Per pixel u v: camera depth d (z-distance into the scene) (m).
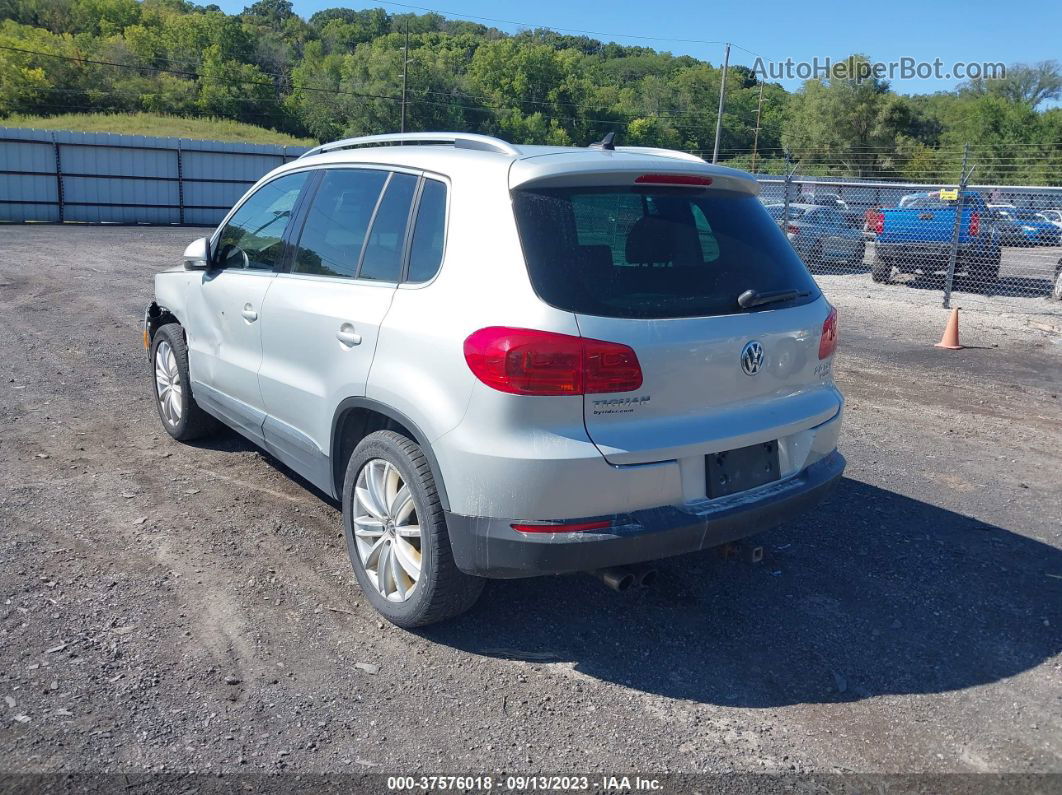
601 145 3.79
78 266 16.69
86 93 66.94
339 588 3.97
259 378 4.45
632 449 3.08
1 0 91.94
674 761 2.87
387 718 3.05
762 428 3.42
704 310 3.29
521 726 3.03
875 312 13.41
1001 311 13.51
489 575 3.19
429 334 3.28
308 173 4.47
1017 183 49.28
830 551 4.50
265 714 3.04
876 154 56.59
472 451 3.10
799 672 3.41
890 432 6.73
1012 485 5.60
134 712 3.02
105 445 5.83
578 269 3.13
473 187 3.38
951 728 3.08
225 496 5.00
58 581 3.91
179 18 89.56
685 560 4.34
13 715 2.96
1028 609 3.95
